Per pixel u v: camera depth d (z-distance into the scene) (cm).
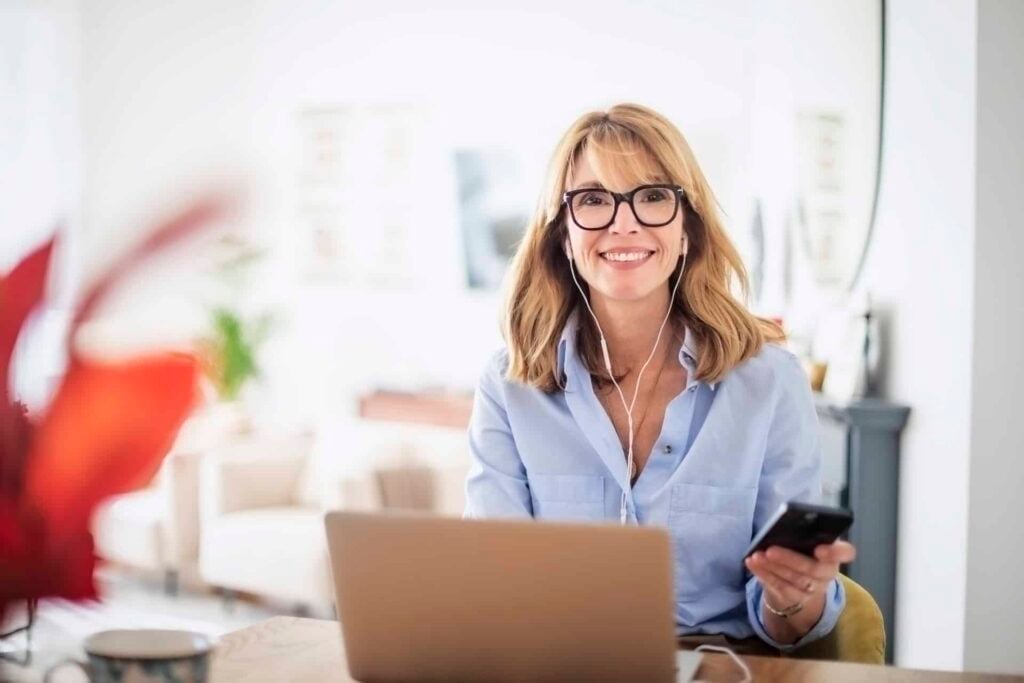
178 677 89
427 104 542
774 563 124
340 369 561
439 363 539
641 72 486
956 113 254
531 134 515
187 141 582
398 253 550
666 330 173
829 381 327
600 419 169
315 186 571
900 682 125
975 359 247
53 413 57
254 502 462
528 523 105
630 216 164
